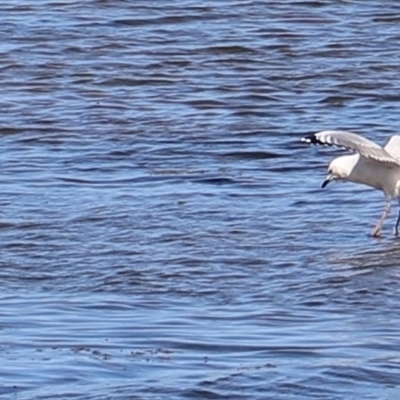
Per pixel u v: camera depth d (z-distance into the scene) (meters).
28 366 12.98
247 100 25.53
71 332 14.04
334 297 15.18
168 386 12.44
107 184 20.28
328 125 23.92
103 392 12.30
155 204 19.06
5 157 21.83
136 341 13.74
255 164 21.47
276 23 31.08
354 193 19.59
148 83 26.72
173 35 30.17
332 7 32.44
